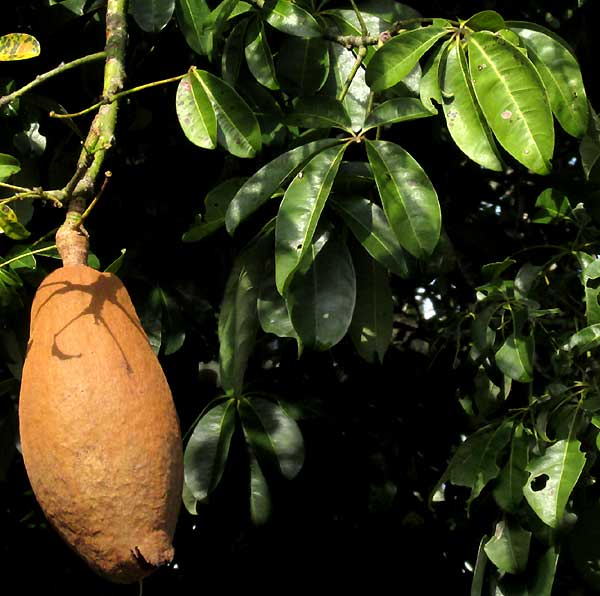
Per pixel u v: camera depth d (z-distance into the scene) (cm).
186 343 247
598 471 214
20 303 172
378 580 265
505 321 213
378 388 259
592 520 211
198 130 155
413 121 251
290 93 183
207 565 262
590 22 252
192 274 237
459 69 154
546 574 207
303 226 152
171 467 118
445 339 248
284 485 248
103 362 118
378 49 156
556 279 224
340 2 194
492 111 149
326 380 257
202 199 242
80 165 136
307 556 263
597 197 216
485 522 240
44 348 120
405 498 264
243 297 183
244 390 231
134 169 240
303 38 183
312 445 249
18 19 223
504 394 217
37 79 149
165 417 119
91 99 228
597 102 256
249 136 161
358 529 264
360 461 253
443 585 265
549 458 196
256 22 177
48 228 224
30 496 273
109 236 235
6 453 223
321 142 161
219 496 231
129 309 127
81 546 116
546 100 148
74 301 123
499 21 153
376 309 184
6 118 207
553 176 257
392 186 155
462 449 211
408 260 177
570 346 199
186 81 157
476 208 274
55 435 115
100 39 225
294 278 166
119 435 115
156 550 115
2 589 268
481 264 262
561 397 202
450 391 256
